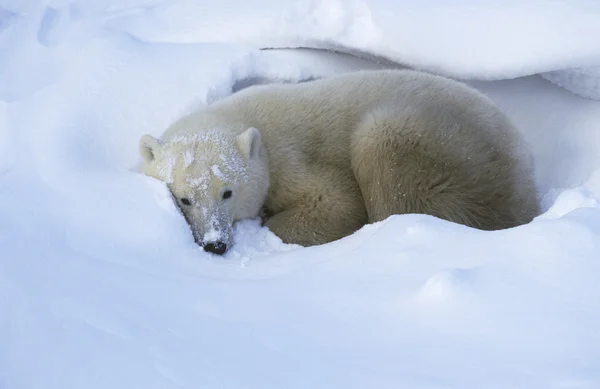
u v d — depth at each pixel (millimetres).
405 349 5191
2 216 8094
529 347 4945
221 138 9852
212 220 9148
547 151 12156
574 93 12484
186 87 11922
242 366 5160
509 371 4727
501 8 11570
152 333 5695
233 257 8812
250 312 6094
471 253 6258
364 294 6066
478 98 10766
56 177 9344
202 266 7738
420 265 6336
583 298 5324
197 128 10055
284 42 13094
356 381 4859
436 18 11867
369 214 10398
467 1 11945
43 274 6805
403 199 9961
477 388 4609
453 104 10469
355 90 11023
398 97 10695
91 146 10453
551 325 5113
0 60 13484
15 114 10773
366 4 12414
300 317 5895
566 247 5891
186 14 14375
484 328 5230
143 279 6949
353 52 13055
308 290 6355
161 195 8781
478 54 11539
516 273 5723
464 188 9773
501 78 11688
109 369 5145
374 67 13219
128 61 12125
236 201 9703
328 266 6754
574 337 4953
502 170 9984
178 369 5125
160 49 12750
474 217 9742
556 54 10977
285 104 10922
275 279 6793
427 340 5246
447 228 6836
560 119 12289
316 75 13094
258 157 10125
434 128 10023
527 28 11234
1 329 5684
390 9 12203
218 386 4902
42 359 5277
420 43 11922
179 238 8164
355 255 6820
